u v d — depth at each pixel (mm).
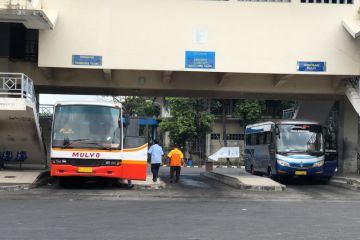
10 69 23609
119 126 17953
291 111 35281
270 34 22375
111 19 21875
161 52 21984
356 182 21469
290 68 22406
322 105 30188
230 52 22203
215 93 26375
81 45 21719
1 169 22469
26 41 23734
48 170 22891
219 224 10648
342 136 28672
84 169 17406
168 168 40312
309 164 23812
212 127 47219
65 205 13742
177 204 14695
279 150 24031
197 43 22125
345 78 24578
